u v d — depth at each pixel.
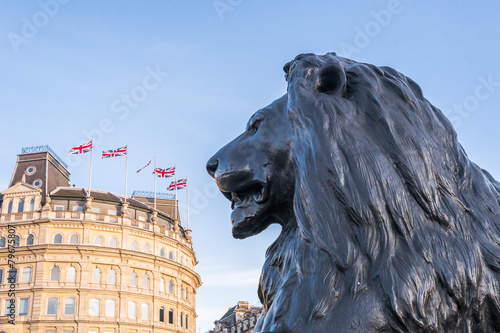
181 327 38.81
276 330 1.18
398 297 1.08
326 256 1.20
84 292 33.69
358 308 1.10
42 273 33.41
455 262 1.16
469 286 1.16
